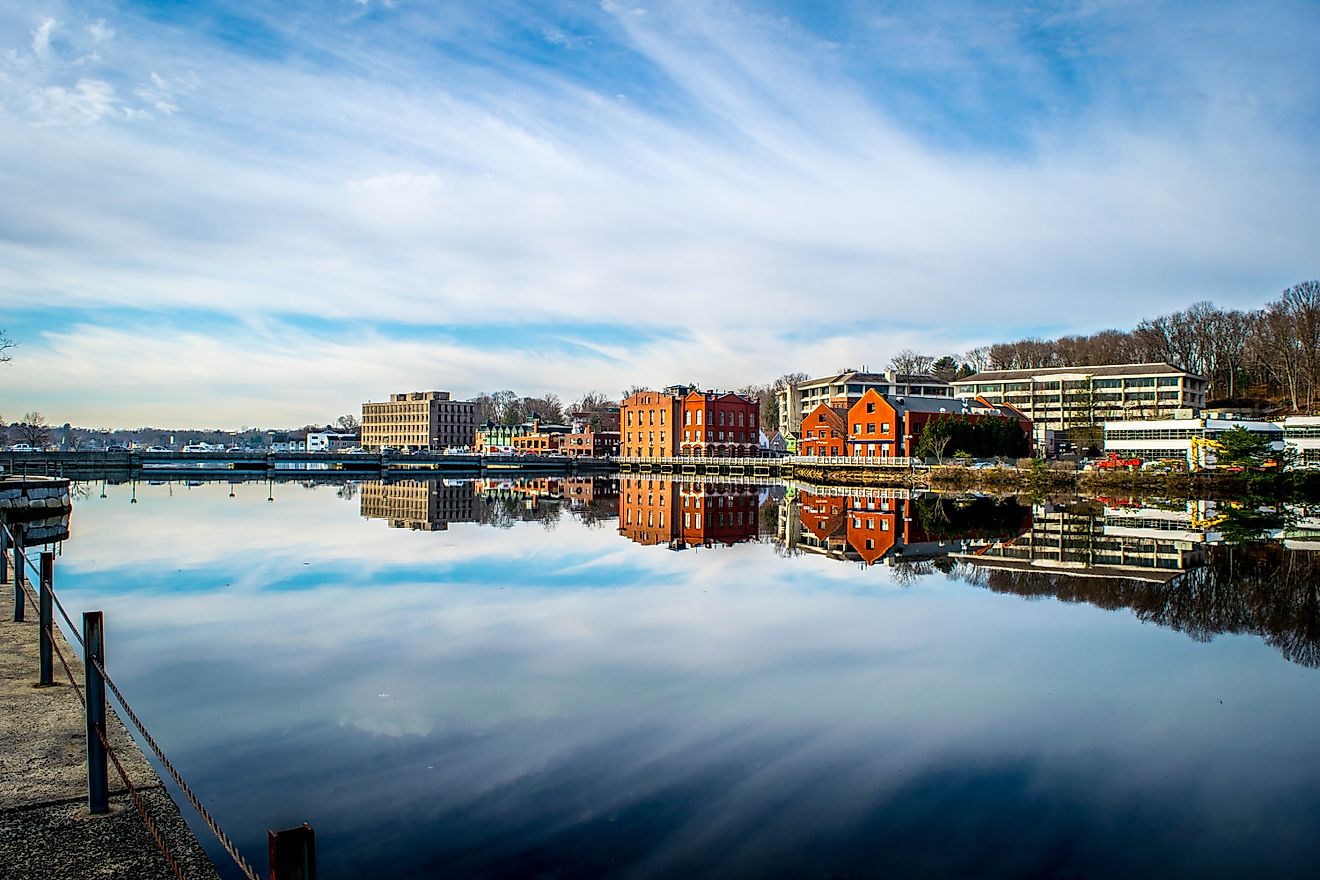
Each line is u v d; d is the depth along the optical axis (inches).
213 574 1190.9
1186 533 1889.8
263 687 652.7
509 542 1669.5
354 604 982.4
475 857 396.2
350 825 423.8
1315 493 2898.6
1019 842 429.7
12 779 383.9
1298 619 972.6
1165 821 456.1
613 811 449.7
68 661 589.0
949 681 709.3
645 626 892.6
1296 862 415.2
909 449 4067.4
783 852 411.5
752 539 1807.3
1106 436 3607.3
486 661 741.3
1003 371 5792.3
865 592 1131.3
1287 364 4793.3
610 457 6387.8
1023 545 1689.2
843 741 564.1
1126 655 802.8
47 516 1824.6
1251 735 589.0
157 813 357.7
